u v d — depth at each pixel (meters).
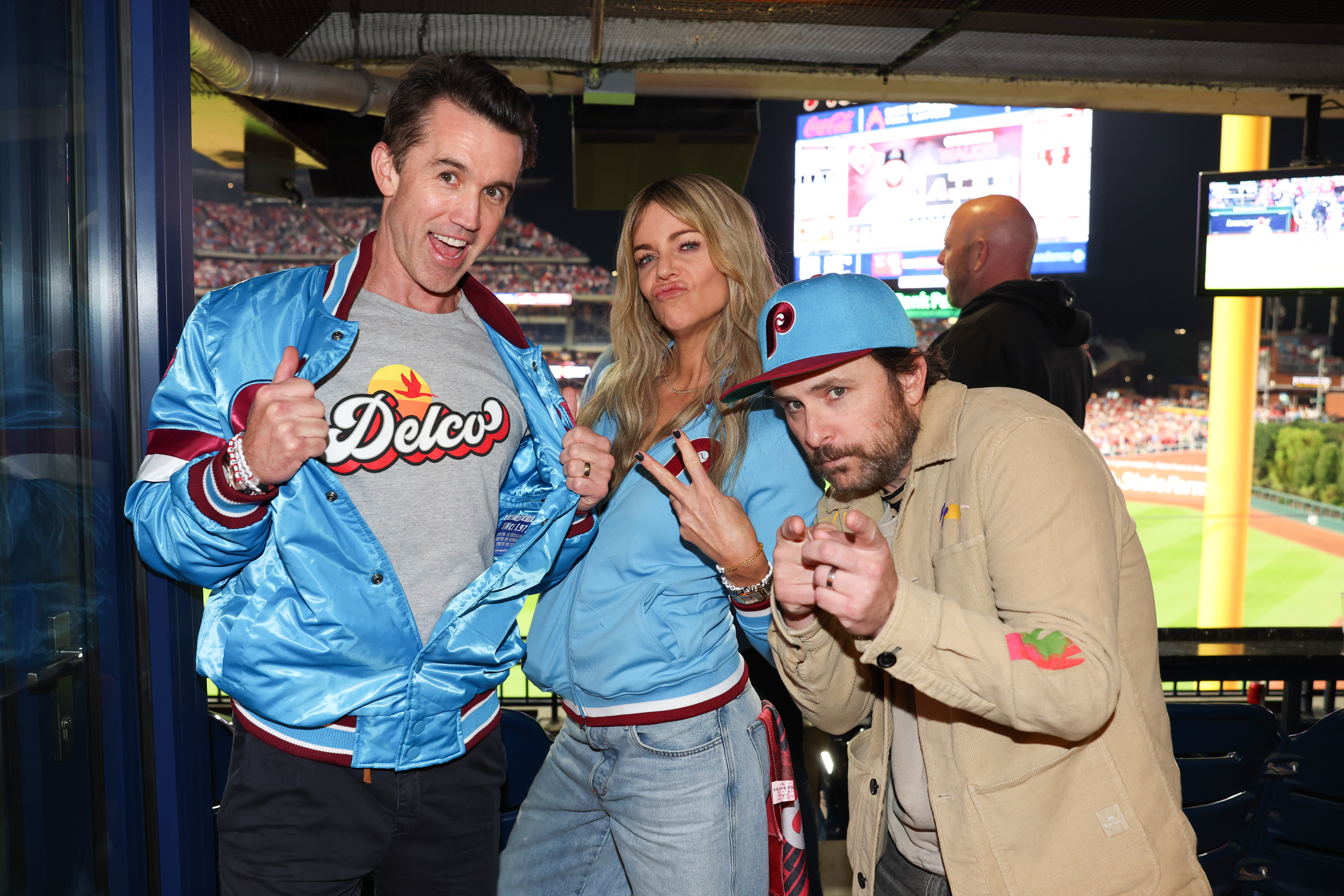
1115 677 0.99
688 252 1.57
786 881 1.57
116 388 1.22
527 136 1.26
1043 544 1.05
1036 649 1.00
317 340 1.18
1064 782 1.12
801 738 2.42
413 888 1.32
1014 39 3.35
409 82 1.21
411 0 2.96
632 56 3.47
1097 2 2.97
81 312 1.15
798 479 1.52
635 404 1.67
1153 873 1.10
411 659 1.23
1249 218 4.91
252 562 1.19
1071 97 4.04
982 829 1.13
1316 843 1.91
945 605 1.02
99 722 1.19
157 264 1.24
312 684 1.18
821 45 3.32
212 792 1.49
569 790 1.63
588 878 1.64
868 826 1.31
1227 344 8.95
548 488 1.44
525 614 10.11
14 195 1.03
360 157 4.52
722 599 1.54
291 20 3.13
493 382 1.34
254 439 1.03
